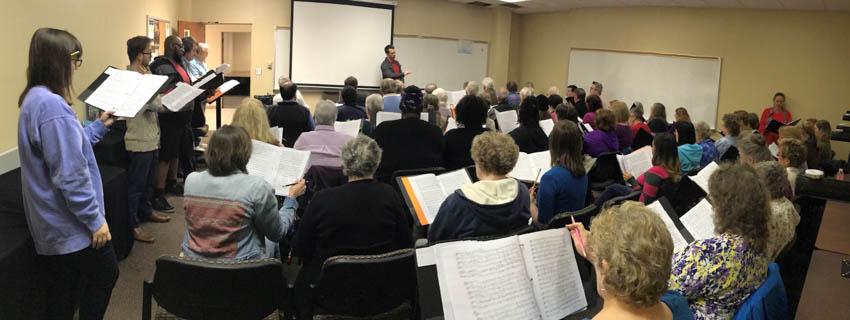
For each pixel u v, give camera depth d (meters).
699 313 1.77
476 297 1.61
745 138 3.28
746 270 1.75
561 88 11.36
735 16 8.52
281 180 2.69
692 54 9.06
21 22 3.54
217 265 1.92
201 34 8.72
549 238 1.75
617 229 1.35
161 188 4.62
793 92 8.05
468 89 6.17
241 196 2.16
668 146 3.11
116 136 4.10
